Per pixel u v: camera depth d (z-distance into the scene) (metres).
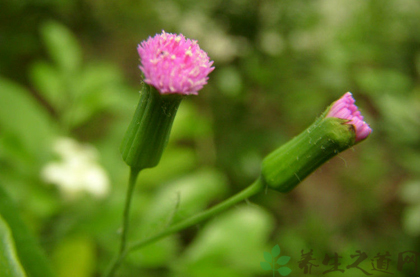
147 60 0.14
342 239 0.34
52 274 0.15
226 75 0.33
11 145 0.19
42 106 0.36
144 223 0.19
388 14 0.39
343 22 0.40
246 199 0.15
